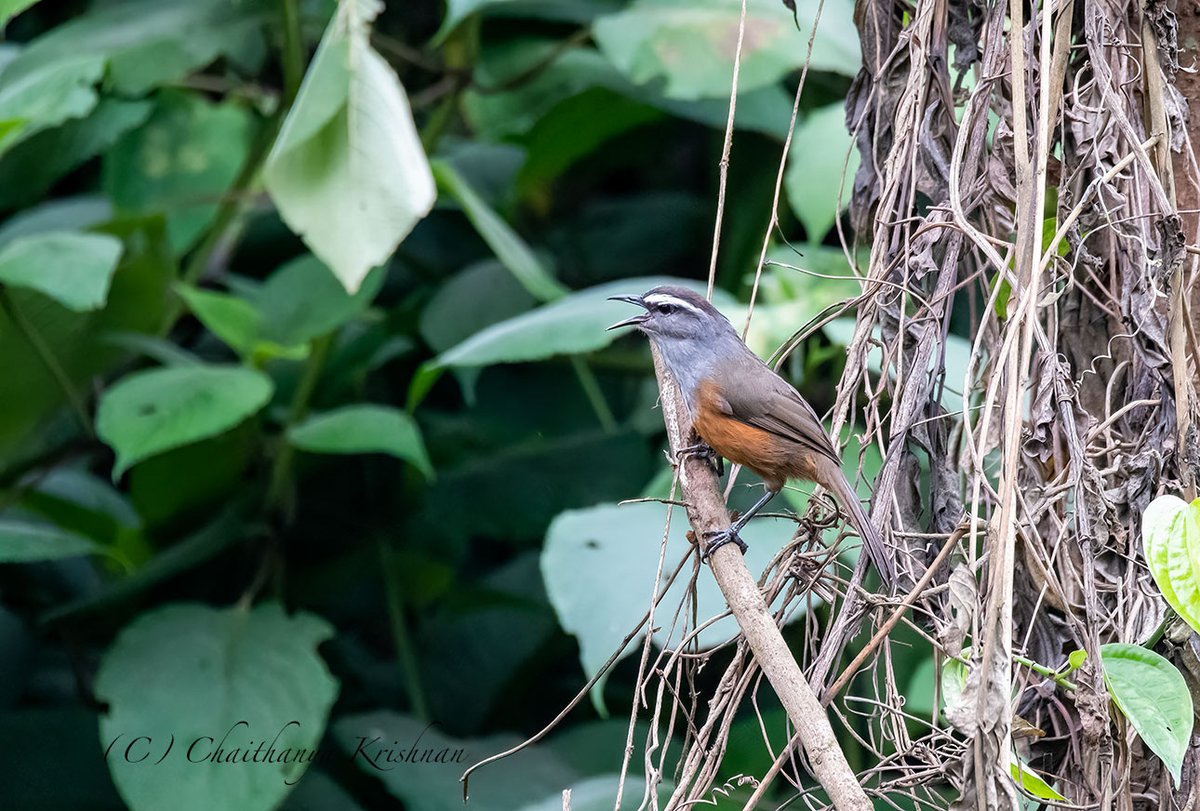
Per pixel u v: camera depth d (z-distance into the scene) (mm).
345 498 12695
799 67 11703
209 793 9469
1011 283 6191
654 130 14672
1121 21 6879
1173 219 6488
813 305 10219
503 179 14133
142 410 10336
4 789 10969
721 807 9383
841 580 6797
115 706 9914
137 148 13281
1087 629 6324
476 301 12820
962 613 6020
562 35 13922
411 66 14406
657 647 10438
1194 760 6406
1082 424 6840
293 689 10047
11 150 12875
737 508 11812
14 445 12062
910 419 6879
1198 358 6527
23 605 12383
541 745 11062
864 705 9477
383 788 11477
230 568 12203
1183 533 5762
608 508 9641
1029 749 6871
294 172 8625
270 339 11789
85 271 10070
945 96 7289
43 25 15336
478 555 14188
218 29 12367
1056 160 7152
